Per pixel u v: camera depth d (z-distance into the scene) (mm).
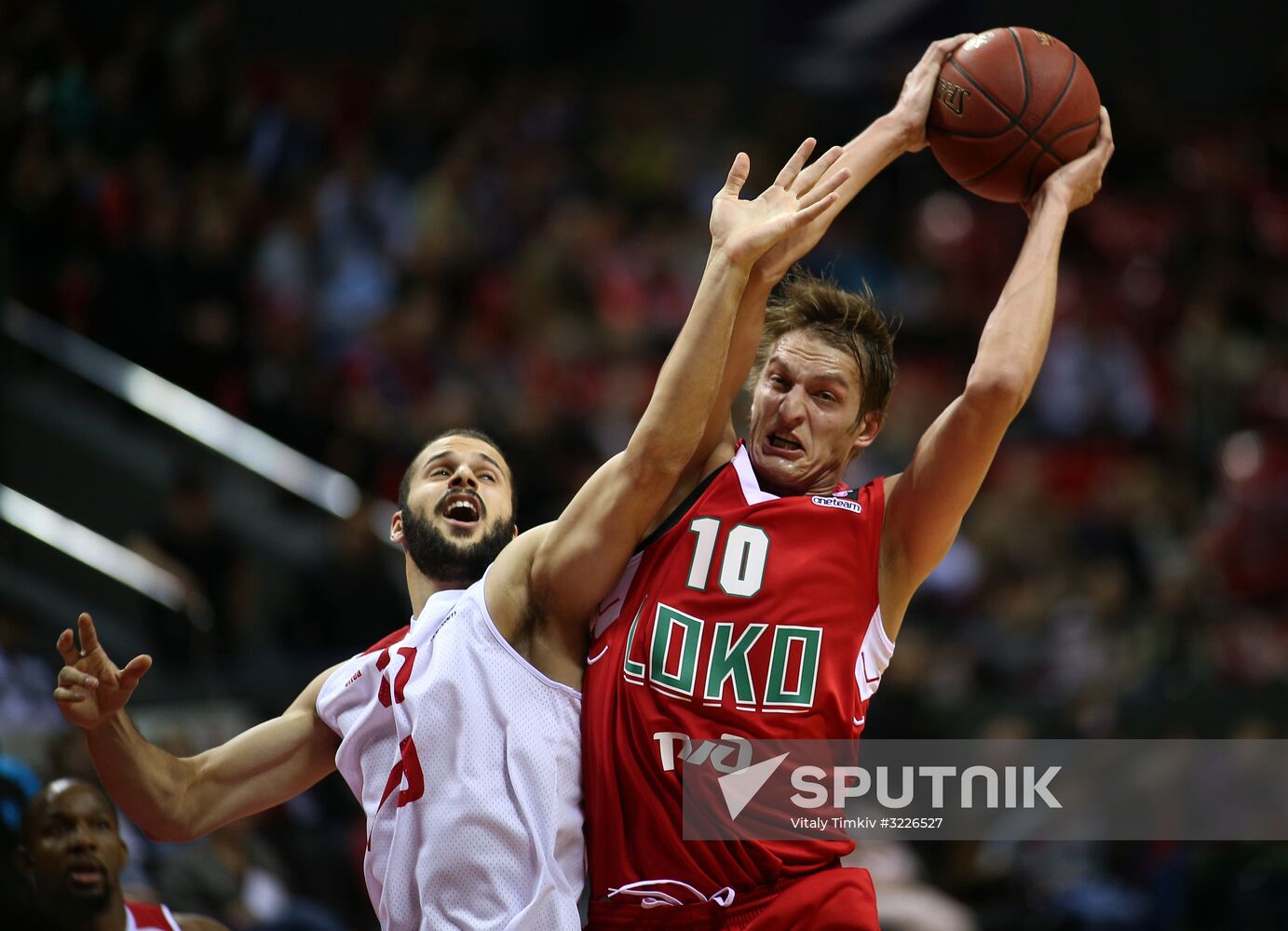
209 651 22859
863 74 45438
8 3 32281
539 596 8805
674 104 41719
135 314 29125
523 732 8609
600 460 29578
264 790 9562
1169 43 47438
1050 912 19625
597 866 8625
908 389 34062
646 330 34344
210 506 25969
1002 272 39062
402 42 43219
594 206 37906
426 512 9555
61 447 27859
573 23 44406
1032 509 31391
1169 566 30688
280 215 33219
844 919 8328
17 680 18797
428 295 31906
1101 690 24719
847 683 8609
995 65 9688
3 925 6121
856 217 39062
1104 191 41625
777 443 8977
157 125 32125
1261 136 44719
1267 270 41406
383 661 9188
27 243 29562
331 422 29453
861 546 8734
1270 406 37250
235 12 42031
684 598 8555
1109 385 36062
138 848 16219
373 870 8945
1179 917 19625
